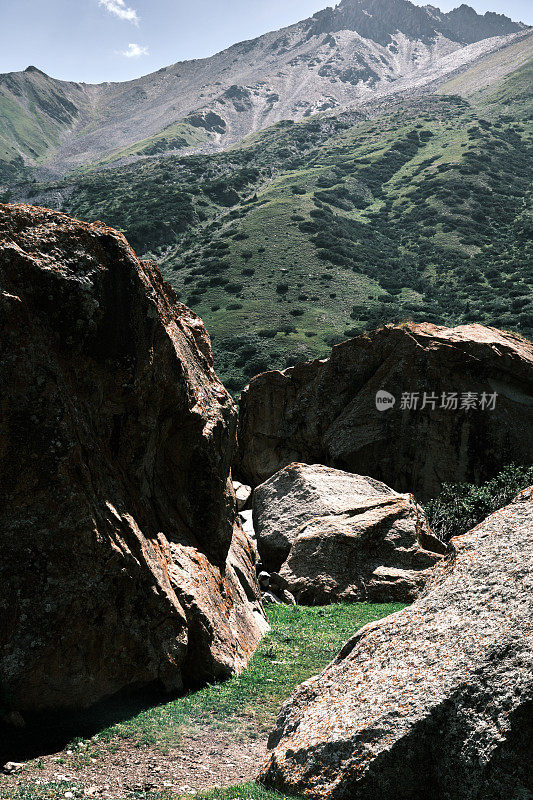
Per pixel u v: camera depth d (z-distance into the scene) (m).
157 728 9.88
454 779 6.75
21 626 9.53
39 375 9.94
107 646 10.38
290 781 7.61
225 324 111.81
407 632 8.55
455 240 143.12
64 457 9.97
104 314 10.95
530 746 6.56
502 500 26.77
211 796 7.47
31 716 9.65
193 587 12.36
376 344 31.08
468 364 29.11
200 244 154.12
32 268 10.05
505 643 7.43
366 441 29.94
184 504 14.24
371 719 7.50
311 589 20.22
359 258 138.00
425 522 22.83
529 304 102.50
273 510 24.61
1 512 9.62
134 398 11.70
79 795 7.63
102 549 10.18
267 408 33.50
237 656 13.04
